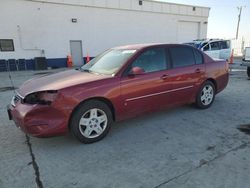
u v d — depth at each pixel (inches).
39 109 120.5
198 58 189.8
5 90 315.6
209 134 147.6
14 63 601.3
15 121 131.0
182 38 919.7
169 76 165.0
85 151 127.8
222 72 206.5
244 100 228.5
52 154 125.1
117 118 146.6
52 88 124.6
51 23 637.3
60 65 673.0
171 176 102.7
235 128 156.8
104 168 110.5
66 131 127.3
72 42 682.8
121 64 148.6
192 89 183.9
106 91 135.4
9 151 129.1
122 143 137.0
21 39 605.6
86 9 680.4
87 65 175.5
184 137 143.7
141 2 772.0
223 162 113.2
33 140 142.6
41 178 103.3
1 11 569.3
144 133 150.9
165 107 170.4
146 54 157.9
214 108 201.9
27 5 596.4
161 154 122.8
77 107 128.9
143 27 799.7
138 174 104.9
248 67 357.1
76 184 98.6
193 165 111.2
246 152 122.7
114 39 748.6
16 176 105.1
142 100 152.9
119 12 738.2
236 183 96.7
